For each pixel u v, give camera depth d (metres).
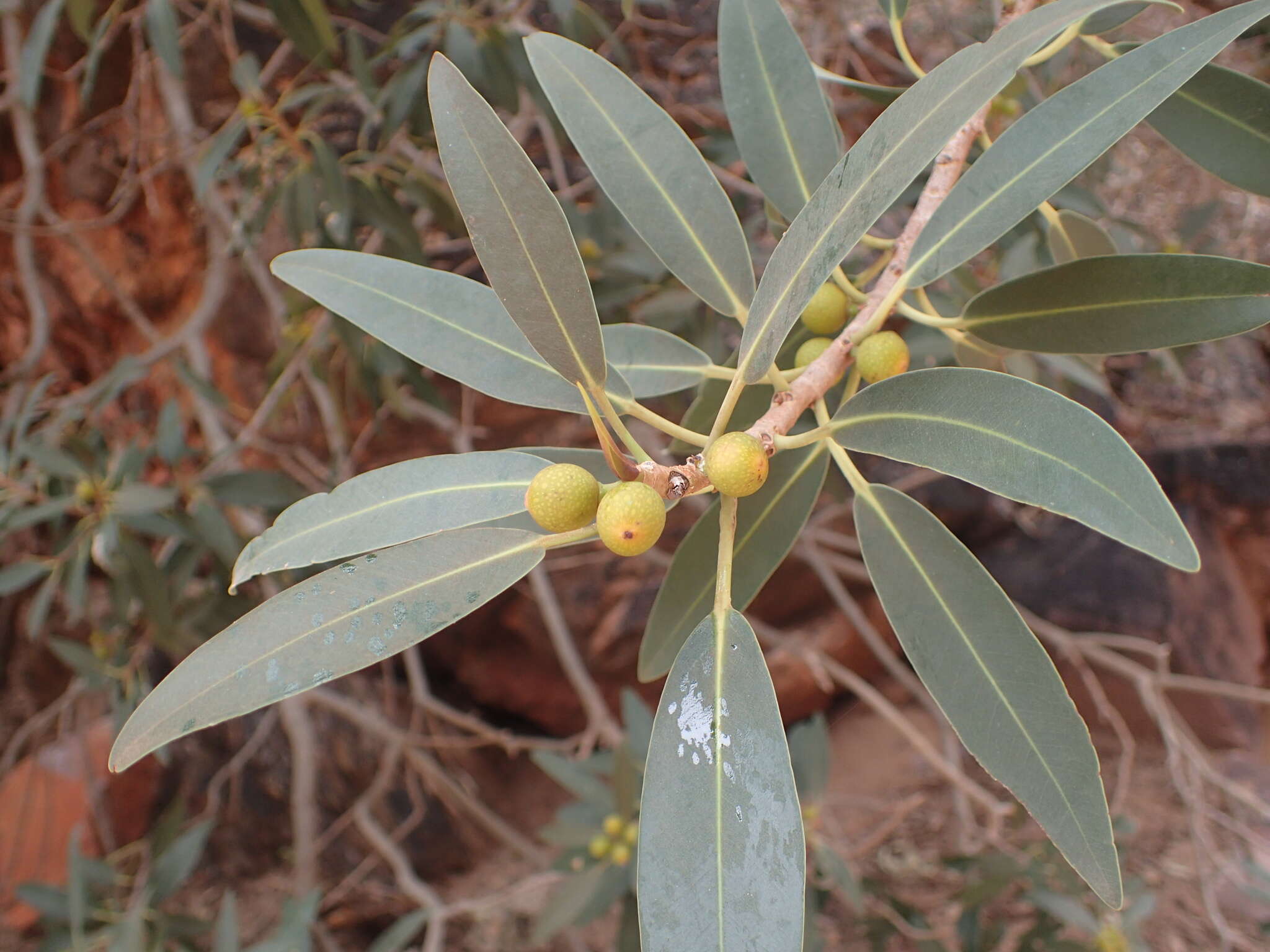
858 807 0.93
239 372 0.79
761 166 0.29
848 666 1.00
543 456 0.25
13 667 0.96
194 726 0.18
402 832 0.76
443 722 1.02
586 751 0.66
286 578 0.60
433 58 0.19
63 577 0.54
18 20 0.67
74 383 0.86
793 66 0.29
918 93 0.19
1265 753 0.90
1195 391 0.88
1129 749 0.67
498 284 0.19
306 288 0.25
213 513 0.52
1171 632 0.89
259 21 0.65
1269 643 0.98
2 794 0.82
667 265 0.26
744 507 0.27
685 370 0.28
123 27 0.70
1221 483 0.87
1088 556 0.92
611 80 0.27
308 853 0.69
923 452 0.20
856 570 0.80
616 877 0.57
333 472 0.65
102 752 0.85
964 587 0.24
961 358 0.30
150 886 0.56
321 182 0.54
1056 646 0.93
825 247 0.19
